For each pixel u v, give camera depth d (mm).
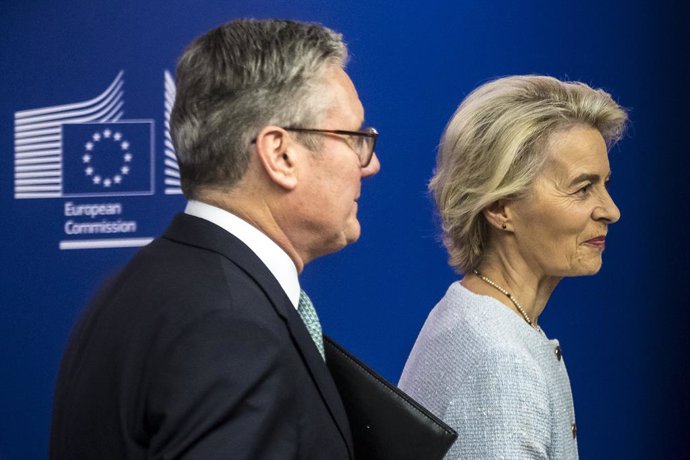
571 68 8641
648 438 9000
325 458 3234
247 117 3357
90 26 8492
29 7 8445
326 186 3434
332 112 3436
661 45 8695
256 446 2965
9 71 8477
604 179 4234
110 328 3260
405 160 8633
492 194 4172
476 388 3984
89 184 8609
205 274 3236
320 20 8516
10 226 8594
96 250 8656
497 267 4352
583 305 8891
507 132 4156
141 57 8539
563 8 8609
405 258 8734
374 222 8680
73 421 3244
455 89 8594
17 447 8867
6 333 8703
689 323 8930
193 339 3045
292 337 3281
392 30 8531
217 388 2971
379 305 8766
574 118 4188
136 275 3367
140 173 8625
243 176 3406
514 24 8586
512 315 4203
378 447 3682
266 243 3447
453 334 4168
